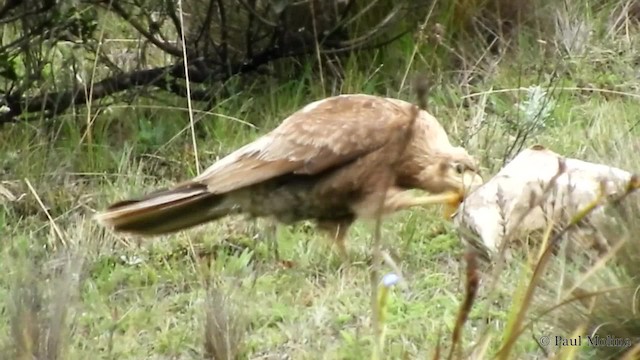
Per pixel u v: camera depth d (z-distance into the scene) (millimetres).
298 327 9656
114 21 14664
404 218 11375
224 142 13148
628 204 9164
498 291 9773
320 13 14422
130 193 12039
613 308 8562
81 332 9641
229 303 9500
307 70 14422
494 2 15031
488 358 8594
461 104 13734
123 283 10625
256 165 10273
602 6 15664
